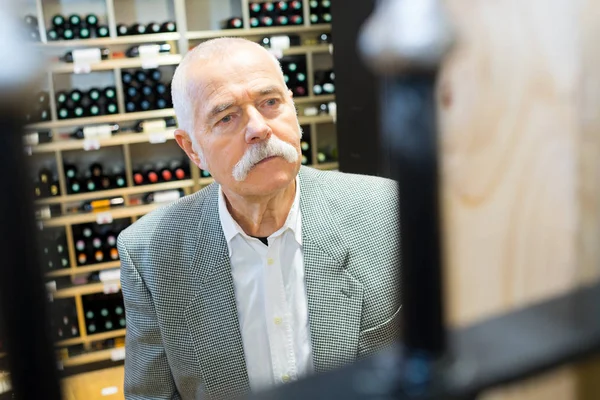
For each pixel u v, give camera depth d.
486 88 0.28
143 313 1.35
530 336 0.18
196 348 1.28
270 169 1.18
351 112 3.10
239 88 1.17
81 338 4.06
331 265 1.26
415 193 0.15
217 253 1.28
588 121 0.29
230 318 1.27
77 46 4.13
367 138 2.96
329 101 4.79
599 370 0.31
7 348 0.15
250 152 1.17
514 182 0.30
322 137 5.10
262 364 1.29
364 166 3.01
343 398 0.17
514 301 0.31
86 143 4.02
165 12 4.60
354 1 2.94
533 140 0.29
